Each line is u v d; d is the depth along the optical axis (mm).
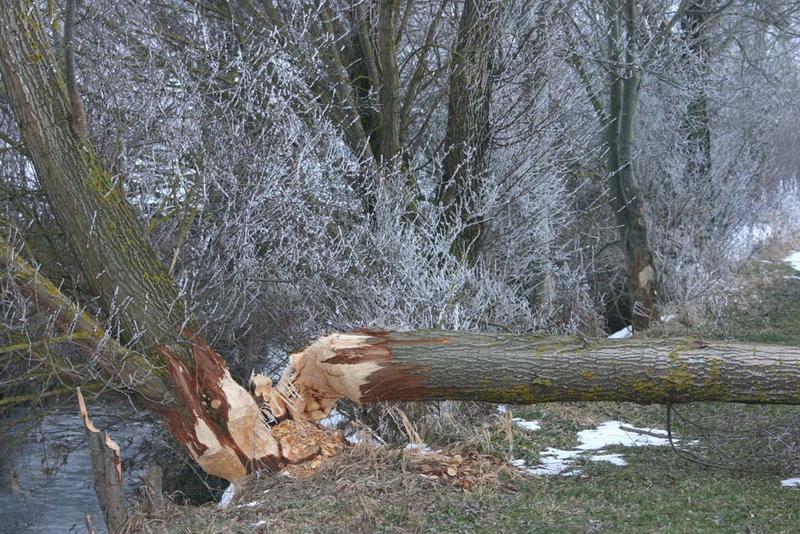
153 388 6375
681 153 16531
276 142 8383
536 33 10828
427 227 9891
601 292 15586
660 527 5137
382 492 5824
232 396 6438
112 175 7430
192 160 8297
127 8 8781
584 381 6051
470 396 6312
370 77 10602
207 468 6445
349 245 8602
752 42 20453
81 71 8344
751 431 7219
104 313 6867
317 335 8648
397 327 8188
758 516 5312
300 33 9688
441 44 11117
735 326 12750
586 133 12844
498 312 9742
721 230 16719
